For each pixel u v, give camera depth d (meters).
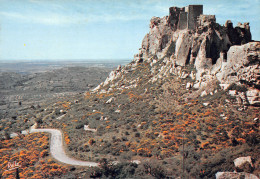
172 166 38.44
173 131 50.38
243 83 51.78
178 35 81.19
